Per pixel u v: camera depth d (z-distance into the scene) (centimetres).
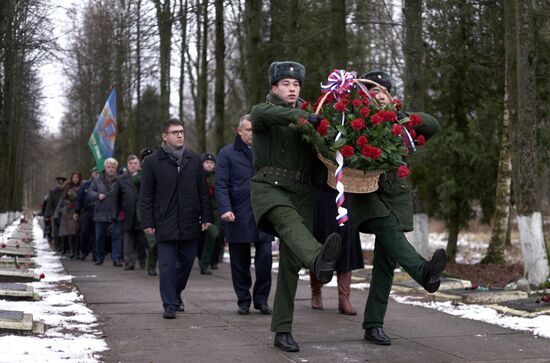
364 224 532
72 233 1628
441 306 755
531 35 884
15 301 745
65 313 688
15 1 1352
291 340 530
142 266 1308
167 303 677
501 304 725
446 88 1556
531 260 877
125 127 2889
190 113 4475
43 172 8444
